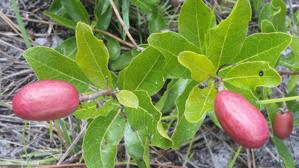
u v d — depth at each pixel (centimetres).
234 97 22
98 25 35
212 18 26
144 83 27
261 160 34
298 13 34
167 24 37
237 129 21
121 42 35
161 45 26
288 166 31
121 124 28
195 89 25
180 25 27
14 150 34
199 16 26
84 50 24
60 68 26
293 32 34
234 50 25
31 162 33
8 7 37
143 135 27
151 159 34
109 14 35
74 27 34
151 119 27
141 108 27
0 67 36
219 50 25
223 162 34
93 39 24
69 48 34
